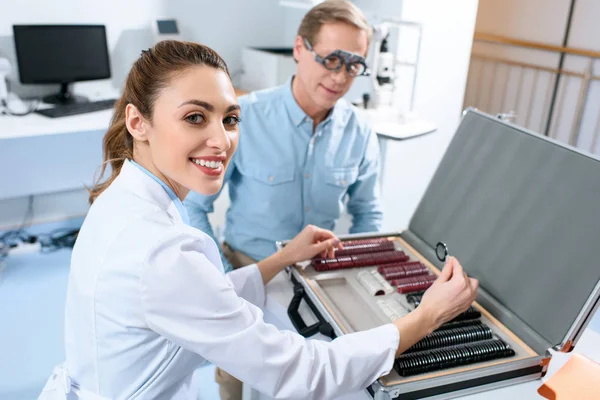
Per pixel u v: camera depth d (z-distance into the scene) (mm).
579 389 951
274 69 3109
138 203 842
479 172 1234
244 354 804
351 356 875
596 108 3312
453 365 937
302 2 2369
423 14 2693
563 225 982
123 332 810
